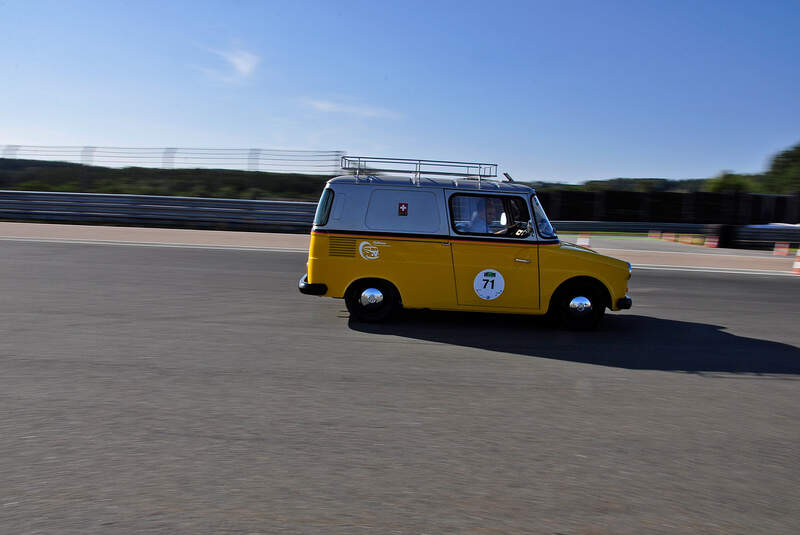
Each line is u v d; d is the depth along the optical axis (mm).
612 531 2434
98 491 2617
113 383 4121
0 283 8016
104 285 8164
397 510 2533
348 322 6434
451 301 6242
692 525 2512
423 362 4969
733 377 4859
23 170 24125
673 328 6773
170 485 2689
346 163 6477
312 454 3074
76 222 18312
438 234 6164
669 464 3117
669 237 24812
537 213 6219
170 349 5070
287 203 18516
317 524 2398
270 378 4363
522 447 3266
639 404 4086
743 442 3455
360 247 6207
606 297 6309
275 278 9336
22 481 2689
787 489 2877
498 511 2559
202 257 11547
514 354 5344
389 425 3527
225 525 2367
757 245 21141
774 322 7359
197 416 3559
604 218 29906
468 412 3805
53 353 4824
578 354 5430
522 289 6199
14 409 3578
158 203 18391
